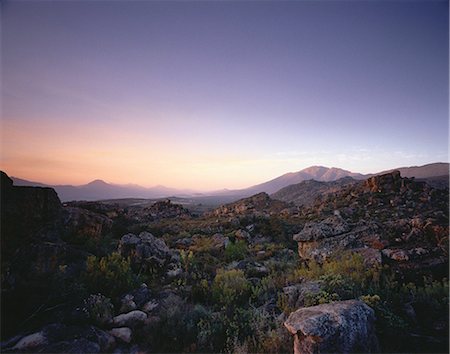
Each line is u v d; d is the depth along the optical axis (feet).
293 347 15.43
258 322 18.10
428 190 105.81
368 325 14.60
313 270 26.96
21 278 21.59
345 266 25.00
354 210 91.91
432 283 20.15
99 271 24.97
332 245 33.99
